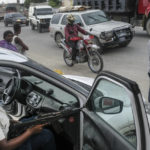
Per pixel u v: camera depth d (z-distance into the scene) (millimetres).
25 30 23172
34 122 2670
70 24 9211
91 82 3873
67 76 4316
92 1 16688
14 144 2387
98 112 2555
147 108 3137
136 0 15180
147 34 15430
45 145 2783
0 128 2291
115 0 15508
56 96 3227
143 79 7570
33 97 3318
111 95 2322
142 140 1938
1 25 32969
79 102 2799
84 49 8742
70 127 2811
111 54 11125
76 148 2734
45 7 23141
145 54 10719
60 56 11539
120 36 11227
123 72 8430
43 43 15352
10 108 3367
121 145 2180
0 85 3732
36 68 2863
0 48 3240
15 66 2773
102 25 11406
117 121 2303
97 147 2445
